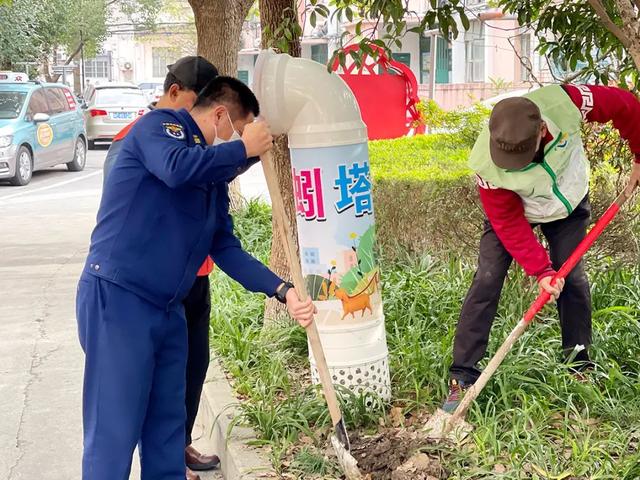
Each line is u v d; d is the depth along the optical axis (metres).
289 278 6.21
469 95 11.48
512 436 4.02
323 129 4.54
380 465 4.05
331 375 4.69
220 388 5.27
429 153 8.77
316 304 4.67
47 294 8.69
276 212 3.76
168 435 3.75
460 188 6.47
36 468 4.82
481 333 4.52
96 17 39.69
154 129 3.47
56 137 19.42
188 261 3.59
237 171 3.64
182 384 3.74
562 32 5.44
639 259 6.30
